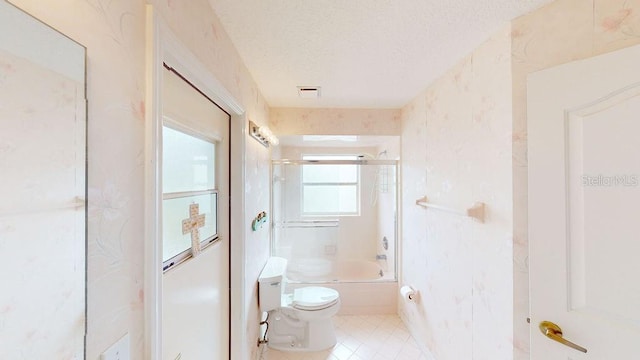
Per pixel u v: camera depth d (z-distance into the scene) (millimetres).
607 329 903
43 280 440
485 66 1381
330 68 1737
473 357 1477
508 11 1148
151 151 682
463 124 1573
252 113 1872
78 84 491
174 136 1004
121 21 593
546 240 1039
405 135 2580
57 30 455
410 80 1939
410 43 1420
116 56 579
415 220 2312
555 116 1017
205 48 1054
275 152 3025
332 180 3107
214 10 1140
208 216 1349
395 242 2785
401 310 2633
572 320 976
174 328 981
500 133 1268
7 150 391
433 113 1966
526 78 1158
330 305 2158
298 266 3016
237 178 1588
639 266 857
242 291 1585
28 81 414
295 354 2092
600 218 925
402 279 2652
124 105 604
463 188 1570
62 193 466
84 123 502
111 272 569
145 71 675
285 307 2176
